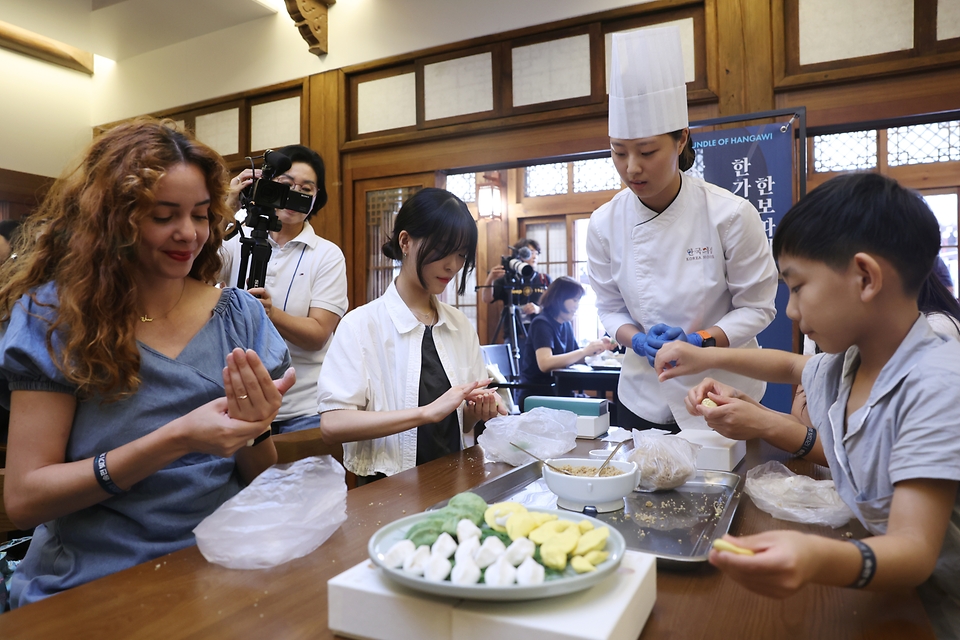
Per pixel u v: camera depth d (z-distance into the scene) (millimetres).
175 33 4395
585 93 3355
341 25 3990
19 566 1042
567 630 552
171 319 1102
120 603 722
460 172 3789
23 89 4516
